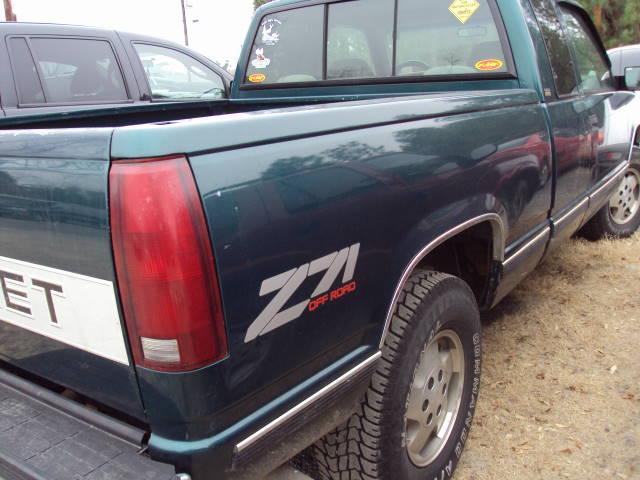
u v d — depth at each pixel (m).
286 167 1.46
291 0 3.71
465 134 2.18
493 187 2.37
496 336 3.59
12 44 4.59
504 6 2.91
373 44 3.40
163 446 1.37
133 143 1.24
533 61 2.89
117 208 1.27
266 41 3.89
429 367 2.24
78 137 1.33
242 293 1.36
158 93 5.61
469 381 2.46
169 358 1.30
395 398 1.95
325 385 1.66
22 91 4.61
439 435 2.36
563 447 2.58
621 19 16.34
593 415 2.79
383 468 1.98
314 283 1.56
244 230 1.35
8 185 1.48
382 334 1.86
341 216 1.61
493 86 3.00
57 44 4.86
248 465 1.46
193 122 1.32
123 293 1.32
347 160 1.64
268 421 1.49
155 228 1.24
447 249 2.60
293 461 2.20
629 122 4.55
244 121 1.40
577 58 3.68
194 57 6.14
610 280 4.34
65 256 1.41
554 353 3.36
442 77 3.15
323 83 3.65
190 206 1.26
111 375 1.43
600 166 3.96
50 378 1.65
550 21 3.30
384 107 1.84
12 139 1.47
